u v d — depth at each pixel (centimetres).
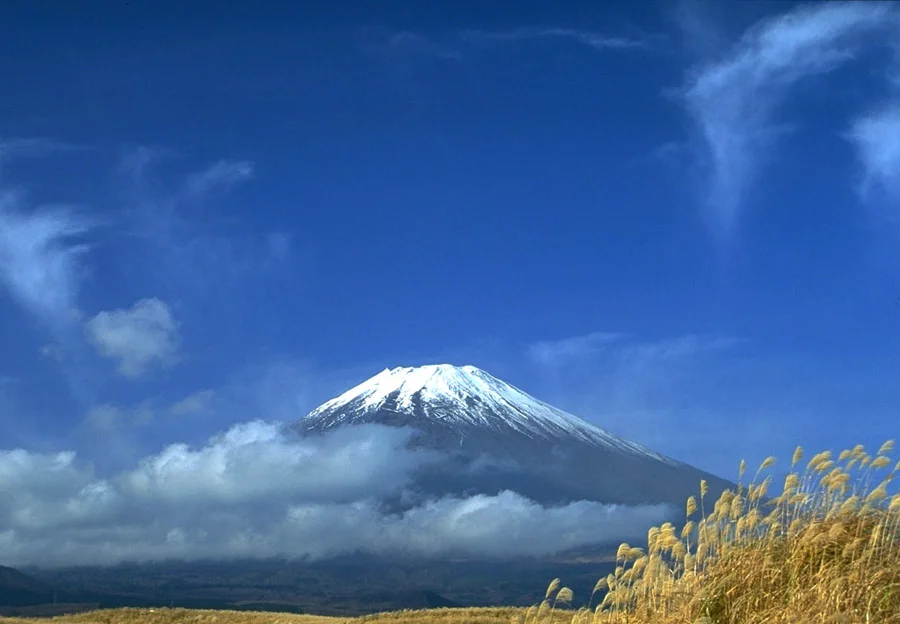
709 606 1109
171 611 5834
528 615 1224
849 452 1191
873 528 1116
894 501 1123
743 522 1198
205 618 5556
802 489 1202
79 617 5694
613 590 1198
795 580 1090
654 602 1174
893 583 1025
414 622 4194
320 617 5488
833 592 1025
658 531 1199
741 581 1116
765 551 1145
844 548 1079
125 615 5688
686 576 1177
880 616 987
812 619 1001
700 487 1255
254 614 5697
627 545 1208
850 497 1173
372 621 4397
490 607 4400
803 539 1123
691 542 1216
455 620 4038
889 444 1173
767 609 1069
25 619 5738
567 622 1202
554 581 1234
